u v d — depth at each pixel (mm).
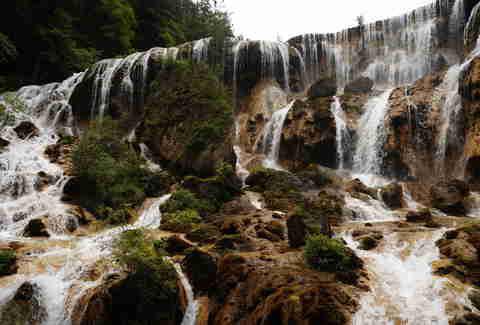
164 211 14133
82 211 13883
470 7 25156
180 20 47250
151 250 8727
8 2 29938
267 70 29172
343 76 30250
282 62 29562
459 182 14672
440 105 18844
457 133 17531
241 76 29172
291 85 29234
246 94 28812
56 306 8328
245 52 29359
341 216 13555
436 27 26641
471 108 16484
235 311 7574
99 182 15508
